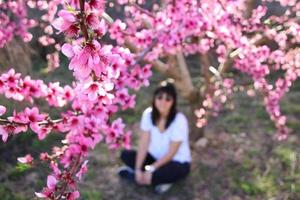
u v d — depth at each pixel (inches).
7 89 96.0
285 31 141.7
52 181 85.3
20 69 215.5
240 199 185.6
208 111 213.0
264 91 177.2
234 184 193.3
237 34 145.8
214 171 202.5
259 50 145.6
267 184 193.6
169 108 185.6
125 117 247.3
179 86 208.8
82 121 97.8
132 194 186.1
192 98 213.5
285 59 151.6
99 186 188.5
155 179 185.0
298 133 235.9
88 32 60.2
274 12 261.3
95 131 99.0
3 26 164.7
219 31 146.6
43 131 95.3
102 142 221.8
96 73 60.8
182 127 186.5
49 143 210.2
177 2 142.1
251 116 252.4
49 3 136.1
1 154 199.9
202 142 221.6
